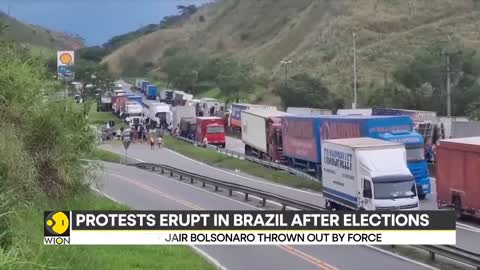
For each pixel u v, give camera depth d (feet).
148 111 574.15
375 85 564.30
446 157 184.75
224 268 132.98
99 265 107.04
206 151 404.16
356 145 179.52
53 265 87.97
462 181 178.60
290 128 307.17
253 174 319.06
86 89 625.82
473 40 612.70
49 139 110.93
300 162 302.25
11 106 103.91
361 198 174.19
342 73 625.41
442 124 327.26
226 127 527.40
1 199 80.94
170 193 260.21
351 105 521.65
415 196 172.04
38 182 105.29
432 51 530.68
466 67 492.54
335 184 190.80
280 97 592.60
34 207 99.19
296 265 136.77
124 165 370.32
